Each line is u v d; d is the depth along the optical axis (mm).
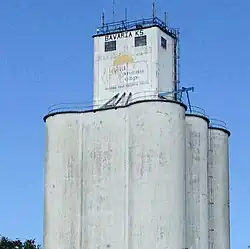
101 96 69938
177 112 63688
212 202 70250
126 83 69375
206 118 69500
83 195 65812
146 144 62438
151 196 61156
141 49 69562
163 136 62500
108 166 65312
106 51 70875
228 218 71812
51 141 67625
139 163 62281
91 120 67000
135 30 70188
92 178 65750
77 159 66812
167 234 60375
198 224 66375
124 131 65375
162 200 61000
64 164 66750
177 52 71875
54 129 67750
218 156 71562
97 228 64500
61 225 65625
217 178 71062
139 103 63656
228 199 72125
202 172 67938
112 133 65875
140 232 60750
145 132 62719
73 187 66250
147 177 61656
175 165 62312
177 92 68375
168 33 71188
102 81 70250
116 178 64750
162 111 63062
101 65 70750
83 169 66375
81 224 65375
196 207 66625
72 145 67062
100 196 65062
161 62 69500
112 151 65500
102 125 66438
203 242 66562
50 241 65688
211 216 69812
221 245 70062
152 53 69125
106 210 64500
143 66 69125
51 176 66875
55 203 66188
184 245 61438
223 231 70500
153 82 68438
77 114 67688
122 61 70000
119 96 69000
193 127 68125
